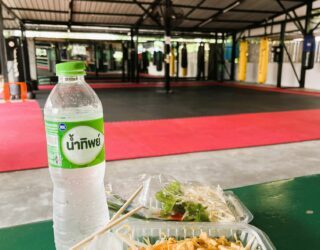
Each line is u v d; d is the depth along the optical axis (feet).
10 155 9.55
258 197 3.78
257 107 20.02
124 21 37.01
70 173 2.16
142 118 16.03
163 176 3.73
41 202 6.47
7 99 22.27
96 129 2.18
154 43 43.24
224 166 8.80
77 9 31.60
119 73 55.26
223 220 2.84
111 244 2.13
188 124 14.48
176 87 36.11
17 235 2.87
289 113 17.44
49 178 7.79
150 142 11.27
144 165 8.84
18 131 12.78
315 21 29.91
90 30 38.47
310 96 26.14
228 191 3.72
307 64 28.91
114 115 16.97
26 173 8.14
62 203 2.72
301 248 2.68
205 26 40.75
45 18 34.58
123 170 8.39
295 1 30.68
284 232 2.93
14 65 28.99
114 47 52.42
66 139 2.09
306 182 4.29
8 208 6.19
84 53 47.16
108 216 2.81
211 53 44.45
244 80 41.86
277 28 36.94
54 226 2.75
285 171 8.39
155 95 27.66
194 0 30.78
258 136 12.21
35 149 10.18
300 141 11.50
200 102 22.82
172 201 2.93
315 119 15.62
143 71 54.85
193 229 2.51
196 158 9.53
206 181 7.66
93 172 2.22
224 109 19.25
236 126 14.06
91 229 2.73
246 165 8.89
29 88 25.84
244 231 2.49
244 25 40.55
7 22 33.88
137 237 2.43
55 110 2.30
